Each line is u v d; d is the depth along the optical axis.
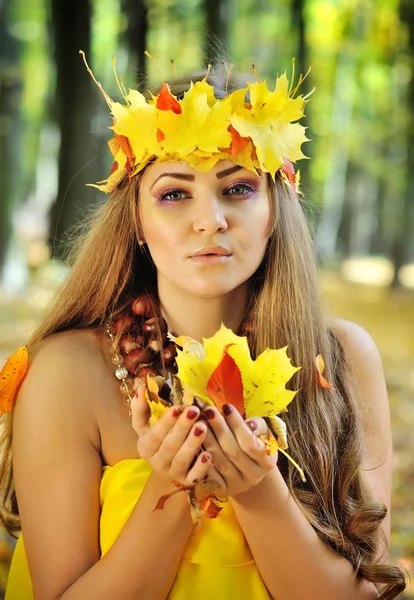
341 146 31.62
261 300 3.01
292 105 2.77
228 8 16.73
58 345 2.88
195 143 2.67
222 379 2.38
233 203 2.75
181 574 2.70
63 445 2.76
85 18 16.30
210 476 2.36
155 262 2.83
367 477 3.12
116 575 2.55
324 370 3.05
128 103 2.85
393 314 22.66
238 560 2.73
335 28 25.66
